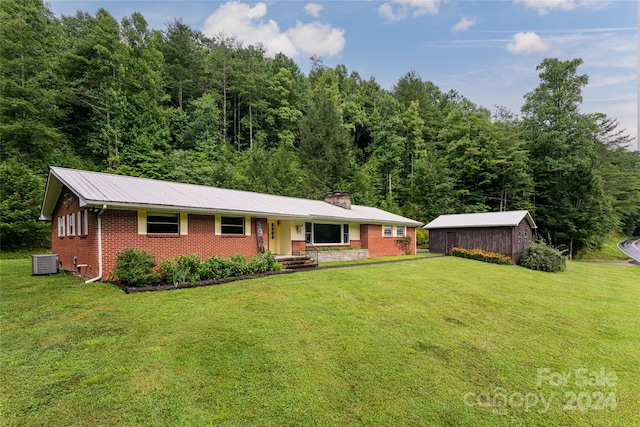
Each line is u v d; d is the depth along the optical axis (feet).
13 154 70.03
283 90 141.18
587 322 27.25
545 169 118.62
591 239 107.45
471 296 32.55
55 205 45.70
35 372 14.37
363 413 12.90
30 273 37.09
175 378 14.28
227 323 20.65
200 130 115.75
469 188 125.70
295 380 14.76
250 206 45.06
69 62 91.76
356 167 119.55
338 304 26.32
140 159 95.04
